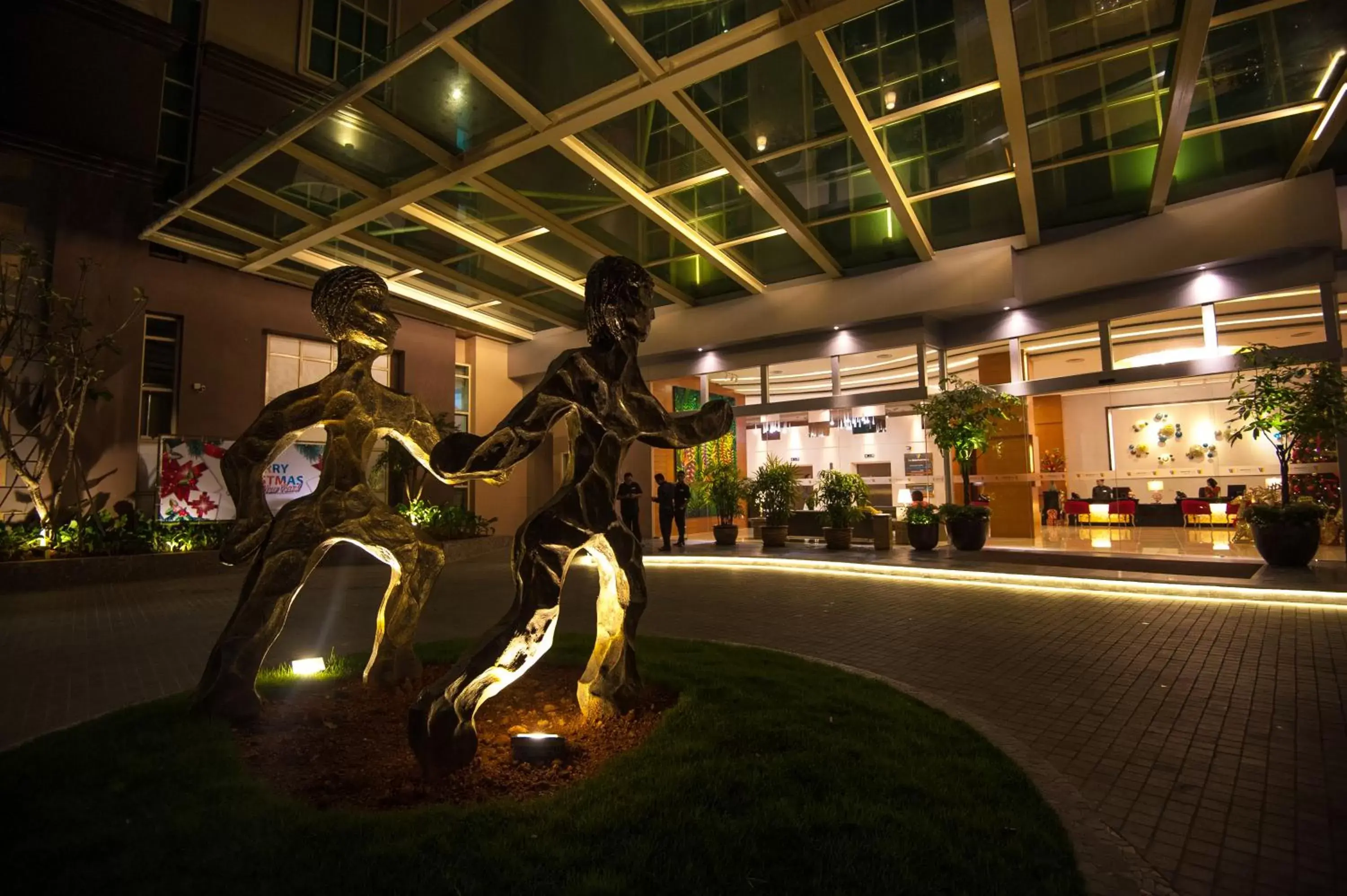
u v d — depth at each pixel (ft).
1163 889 8.72
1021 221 45.39
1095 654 21.24
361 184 39.34
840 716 14.44
